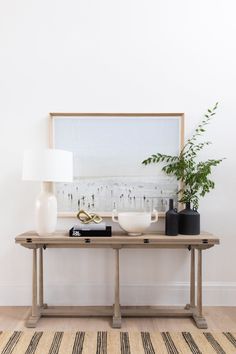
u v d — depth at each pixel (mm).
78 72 2488
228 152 2494
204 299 2494
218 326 2133
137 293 2488
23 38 2486
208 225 2502
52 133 2471
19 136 2482
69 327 2111
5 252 2486
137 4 2500
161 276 2504
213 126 2490
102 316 2291
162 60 2494
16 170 2480
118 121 2480
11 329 2080
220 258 2506
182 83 2492
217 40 2498
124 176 2484
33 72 2484
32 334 2008
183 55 2498
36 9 2488
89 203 2477
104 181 2482
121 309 2266
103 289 2488
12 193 2479
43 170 2045
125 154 2486
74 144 2482
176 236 2156
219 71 2494
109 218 2482
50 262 2496
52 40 2488
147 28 2498
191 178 2297
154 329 2086
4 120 2479
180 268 2504
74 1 2496
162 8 2500
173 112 2477
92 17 2498
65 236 2133
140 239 2094
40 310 2252
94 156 2486
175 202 2471
